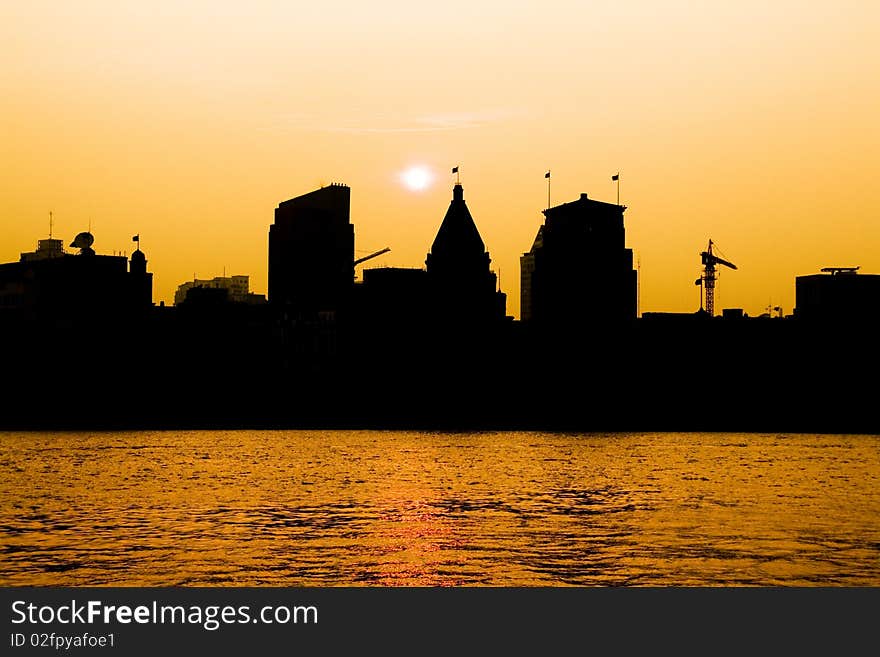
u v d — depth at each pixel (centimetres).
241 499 19838
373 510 18488
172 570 13188
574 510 18562
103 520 17112
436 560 13838
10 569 13200
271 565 13500
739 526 16725
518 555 14200
